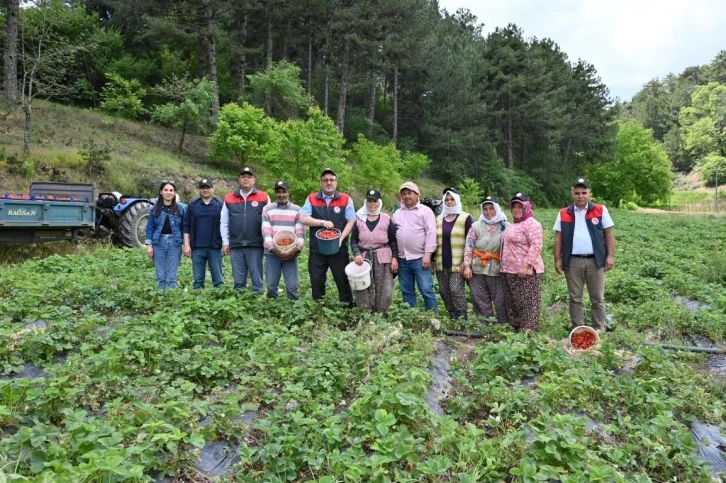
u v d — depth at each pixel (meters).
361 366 4.74
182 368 4.47
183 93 23.88
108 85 27.69
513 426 4.06
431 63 40.50
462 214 7.08
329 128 20.56
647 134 55.25
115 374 4.17
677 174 82.38
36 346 4.75
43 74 19.19
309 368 4.48
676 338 6.73
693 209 49.06
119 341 4.58
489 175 40.00
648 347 5.61
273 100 28.42
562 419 3.72
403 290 7.14
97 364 4.20
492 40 44.75
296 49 38.09
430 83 40.47
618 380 4.91
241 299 6.59
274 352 4.87
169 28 25.84
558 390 4.45
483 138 40.62
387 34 32.28
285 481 3.16
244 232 7.22
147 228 7.80
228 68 37.12
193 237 7.66
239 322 5.71
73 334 5.15
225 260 11.93
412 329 6.30
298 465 3.30
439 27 45.88
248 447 3.56
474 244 7.03
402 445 3.27
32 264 9.34
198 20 28.11
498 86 44.12
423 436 3.69
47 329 5.17
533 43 50.56
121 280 7.64
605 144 51.72
